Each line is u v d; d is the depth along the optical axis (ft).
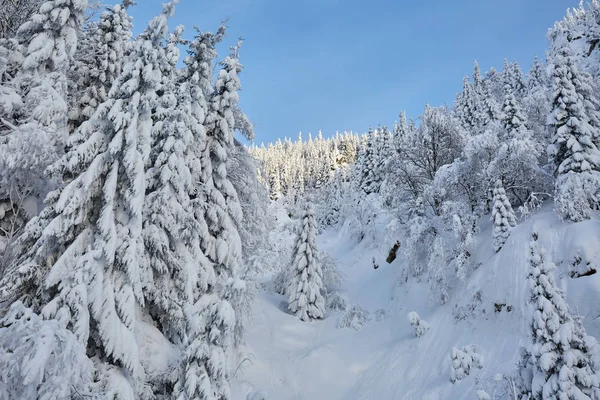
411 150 88.69
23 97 39.93
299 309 80.74
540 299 27.37
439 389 44.04
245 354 53.78
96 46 55.16
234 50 54.65
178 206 41.09
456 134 85.20
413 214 81.46
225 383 29.91
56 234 29.94
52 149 35.86
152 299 40.24
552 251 49.88
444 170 71.72
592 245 45.50
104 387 28.76
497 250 58.75
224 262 47.73
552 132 62.13
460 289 60.29
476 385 39.70
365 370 59.77
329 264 95.61
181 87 47.03
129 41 56.03
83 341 27.07
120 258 33.09
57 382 20.44
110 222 31.71
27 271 29.45
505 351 42.29
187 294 40.88
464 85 178.40
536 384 26.50
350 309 79.00
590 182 52.21
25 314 21.70
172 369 33.63
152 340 37.78
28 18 50.39
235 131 57.11
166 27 37.81
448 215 69.10
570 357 24.75
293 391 53.31
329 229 207.31
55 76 43.78
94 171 32.19
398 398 47.75
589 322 39.40
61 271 29.32
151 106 37.60
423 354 54.24
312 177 312.71
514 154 61.82
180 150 41.16
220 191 51.31
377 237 123.44
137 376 30.94
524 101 81.87
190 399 27.12
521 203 71.72
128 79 36.83
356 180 204.33
